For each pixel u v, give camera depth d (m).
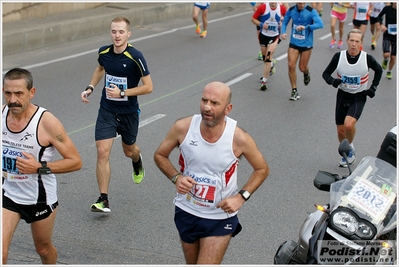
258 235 8.74
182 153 6.37
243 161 11.82
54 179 6.82
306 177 11.18
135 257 7.95
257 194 10.24
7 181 6.68
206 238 6.44
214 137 6.22
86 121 13.94
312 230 6.23
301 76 19.94
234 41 25.52
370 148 13.10
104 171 9.36
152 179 10.79
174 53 22.41
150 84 9.59
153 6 29.69
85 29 24.36
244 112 15.38
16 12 22.97
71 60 20.34
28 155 6.48
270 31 19.22
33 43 21.53
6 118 6.50
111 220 9.05
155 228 8.85
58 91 16.39
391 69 20.41
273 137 13.45
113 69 9.56
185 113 14.92
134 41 24.28
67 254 7.92
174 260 7.92
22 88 6.32
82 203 9.61
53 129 6.50
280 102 16.61
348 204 5.82
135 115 9.89
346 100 11.82
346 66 11.48
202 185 6.33
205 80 18.53
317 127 14.41
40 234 6.88
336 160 12.24
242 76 19.39
